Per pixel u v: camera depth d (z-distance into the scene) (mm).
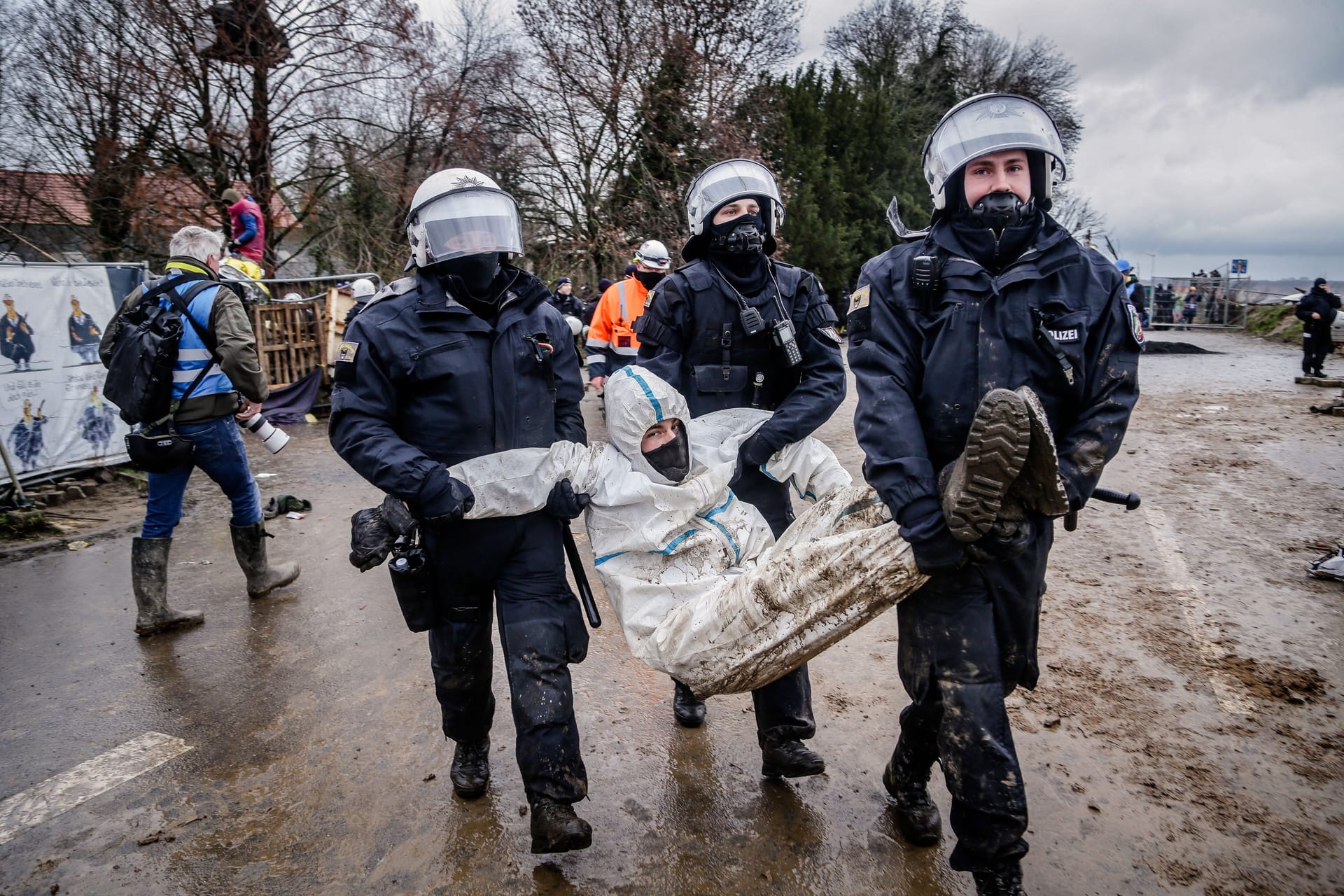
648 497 2562
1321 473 7457
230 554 5551
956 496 1903
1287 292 30297
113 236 15094
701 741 3279
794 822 2777
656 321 3076
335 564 5355
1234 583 4738
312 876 2578
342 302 11039
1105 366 2137
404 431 2578
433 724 3434
